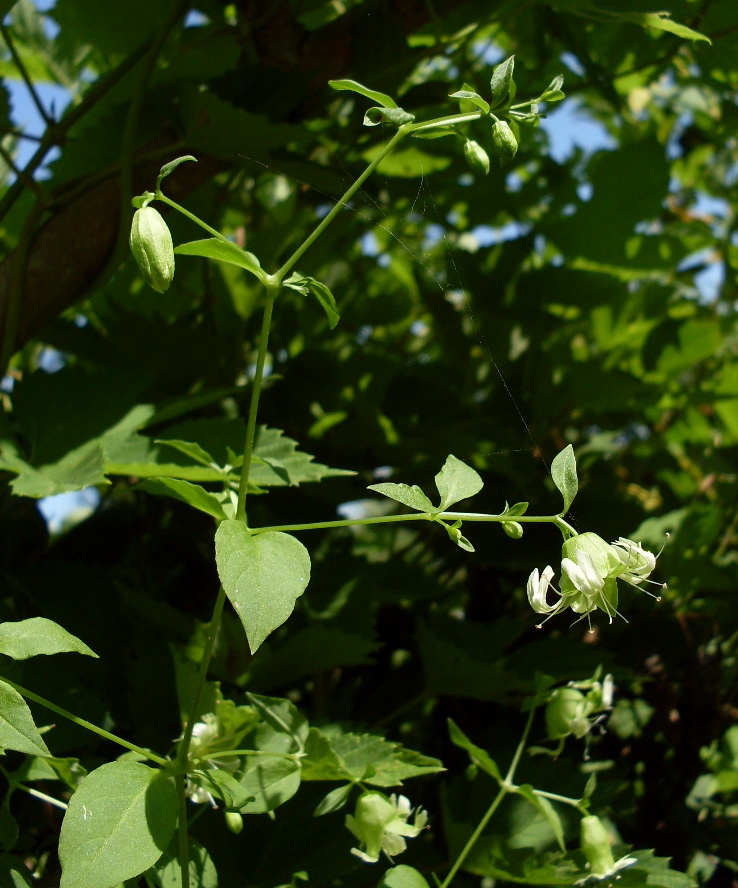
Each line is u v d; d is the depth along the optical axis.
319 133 0.56
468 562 0.63
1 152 0.54
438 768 0.47
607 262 0.69
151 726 0.50
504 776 0.51
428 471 0.62
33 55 0.70
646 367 0.72
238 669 0.53
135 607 0.53
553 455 0.71
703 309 0.78
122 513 0.62
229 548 0.42
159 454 0.51
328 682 0.57
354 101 0.58
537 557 0.59
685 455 0.77
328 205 0.70
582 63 0.62
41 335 0.58
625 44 0.65
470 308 0.70
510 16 0.58
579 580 0.44
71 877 0.41
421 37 0.64
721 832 0.54
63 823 0.42
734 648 0.60
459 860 0.47
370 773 0.46
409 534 0.69
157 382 0.60
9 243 0.66
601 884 0.47
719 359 0.78
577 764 0.54
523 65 0.74
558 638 0.55
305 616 0.55
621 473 0.75
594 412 0.75
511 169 0.75
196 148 0.55
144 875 0.44
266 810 0.46
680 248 0.68
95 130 0.58
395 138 0.44
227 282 0.65
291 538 0.42
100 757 0.49
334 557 0.57
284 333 0.66
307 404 0.62
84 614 0.53
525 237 0.69
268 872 0.48
